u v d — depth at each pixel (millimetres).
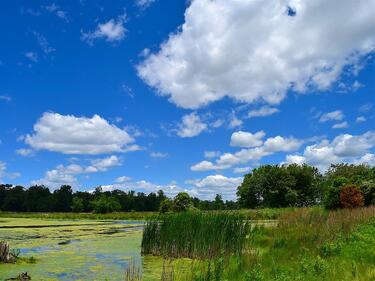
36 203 143750
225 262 16016
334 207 42781
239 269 14320
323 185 80500
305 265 13000
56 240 31938
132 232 40688
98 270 18203
